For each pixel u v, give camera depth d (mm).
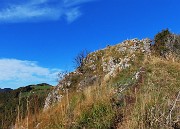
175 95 11883
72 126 11781
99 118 11602
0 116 11555
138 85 13969
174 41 29469
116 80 17359
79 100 13703
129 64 19953
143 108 10102
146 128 9586
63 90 31828
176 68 17203
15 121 11227
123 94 13000
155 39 32312
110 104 12102
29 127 14273
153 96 11258
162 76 14938
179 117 9758
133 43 35562
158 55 27844
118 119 11430
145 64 18391
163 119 9727
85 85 24250
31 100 13648
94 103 12430
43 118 15250
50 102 30688
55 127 12578
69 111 12453
